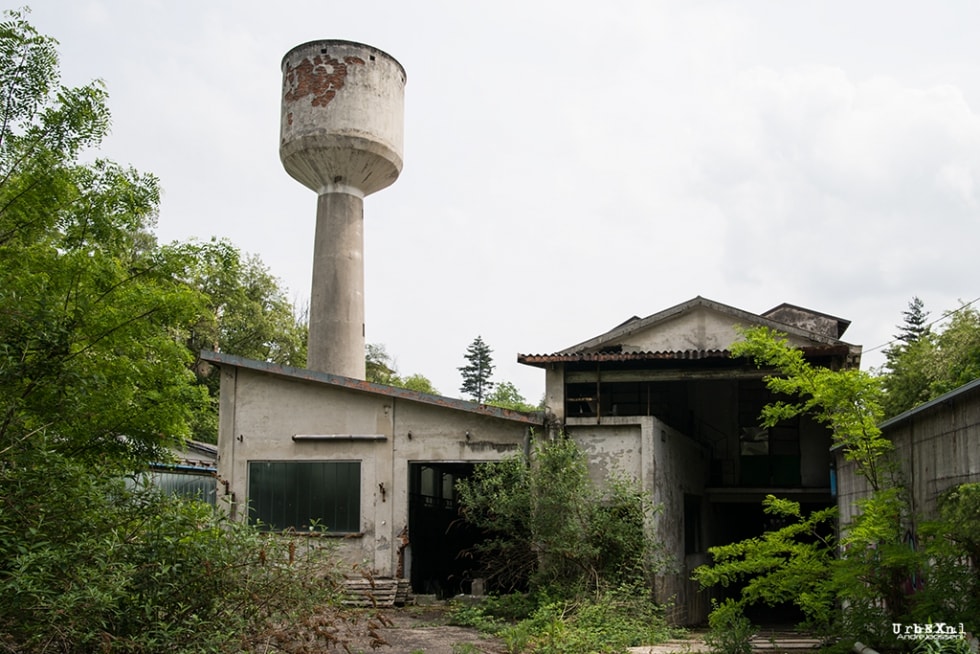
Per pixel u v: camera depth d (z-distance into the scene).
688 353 15.52
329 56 23.31
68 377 7.30
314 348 23.42
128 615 6.41
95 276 8.24
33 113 8.55
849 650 8.48
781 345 9.91
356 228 24.09
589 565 13.39
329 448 15.77
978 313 17.66
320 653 7.59
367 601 14.16
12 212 8.29
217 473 16.00
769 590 9.25
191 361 9.90
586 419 14.94
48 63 8.56
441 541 18.44
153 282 9.23
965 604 7.12
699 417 20.39
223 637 6.61
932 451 8.67
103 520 6.87
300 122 23.19
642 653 9.99
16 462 6.52
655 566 13.49
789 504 9.70
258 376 16.20
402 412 15.62
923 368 17.47
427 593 16.66
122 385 8.70
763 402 20.20
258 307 30.30
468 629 12.17
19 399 7.02
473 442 15.26
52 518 6.42
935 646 6.63
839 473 14.02
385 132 23.56
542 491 13.74
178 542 7.00
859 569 8.31
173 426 9.37
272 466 15.91
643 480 14.48
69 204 8.57
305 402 15.95
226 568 7.04
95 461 8.62
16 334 7.09
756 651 9.68
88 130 8.73
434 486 18.41
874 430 9.31
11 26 8.47
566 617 11.96
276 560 7.51
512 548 14.27
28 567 5.92
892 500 8.96
